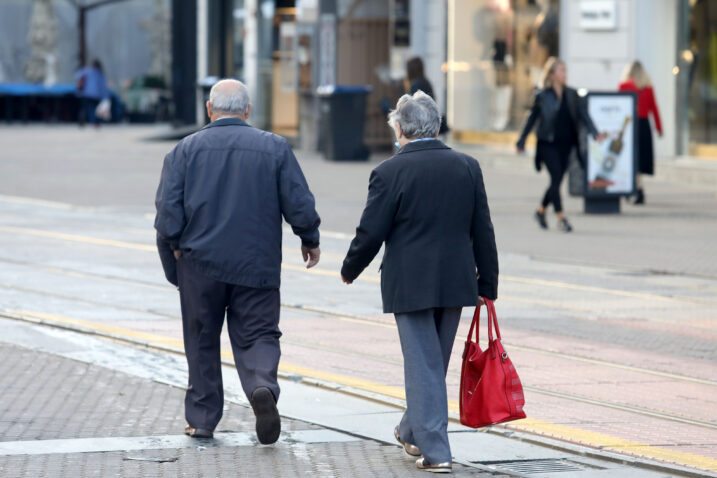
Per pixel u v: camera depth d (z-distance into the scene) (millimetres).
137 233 39500
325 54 74688
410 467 15438
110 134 96562
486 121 65062
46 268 32312
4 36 122000
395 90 69000
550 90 39688
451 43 66438
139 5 126500
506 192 52500
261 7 81250
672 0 56031
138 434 16812
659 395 19594
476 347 15258
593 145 44375
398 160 15250
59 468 15102
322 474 15086
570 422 17781
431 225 15172
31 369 20734
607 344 23672
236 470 15195
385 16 74812
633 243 37438
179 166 16266
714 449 16391
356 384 19812
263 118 81500
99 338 23531
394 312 15430
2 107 113312
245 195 16141
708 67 55125
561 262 34062
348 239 38062
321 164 66688
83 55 119500
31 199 48906
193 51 92000
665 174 55844
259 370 15898
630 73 46844
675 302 28344
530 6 61406
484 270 15539
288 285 30172
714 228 40781
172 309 26688
